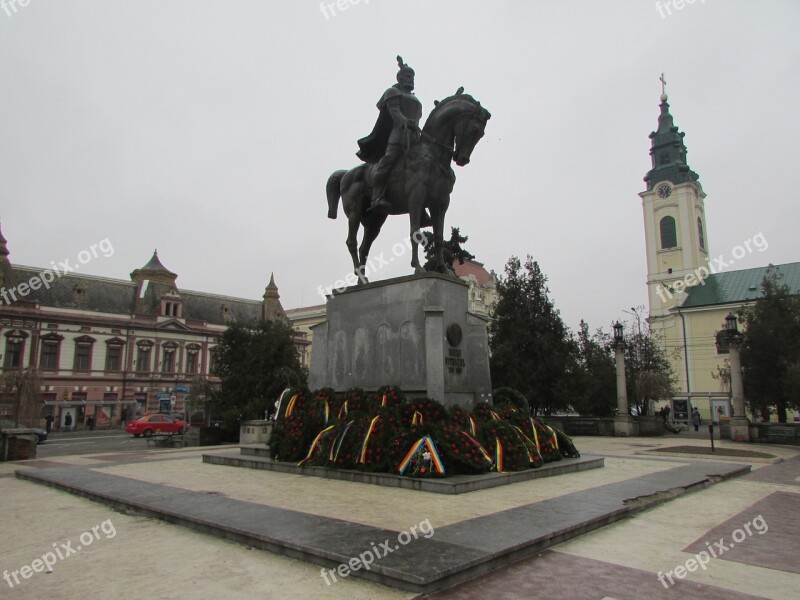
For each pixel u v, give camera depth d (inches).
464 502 277.1
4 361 1877.5
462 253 515.8
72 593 168.6
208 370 2348.7
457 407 368.5
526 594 167.5
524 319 1197.1
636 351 1465.3
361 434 357.7
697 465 498.0
